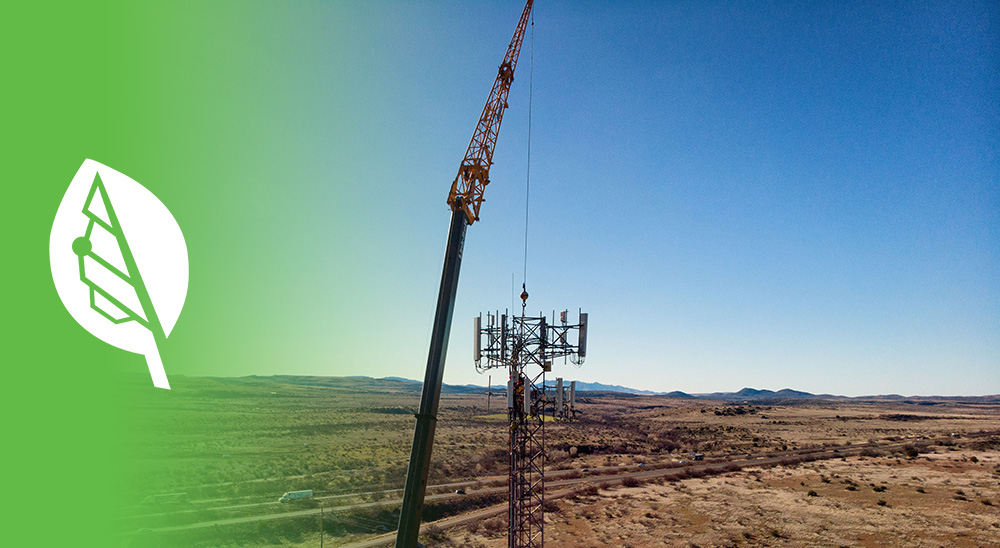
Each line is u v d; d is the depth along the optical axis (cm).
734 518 7325
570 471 12156
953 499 7856
